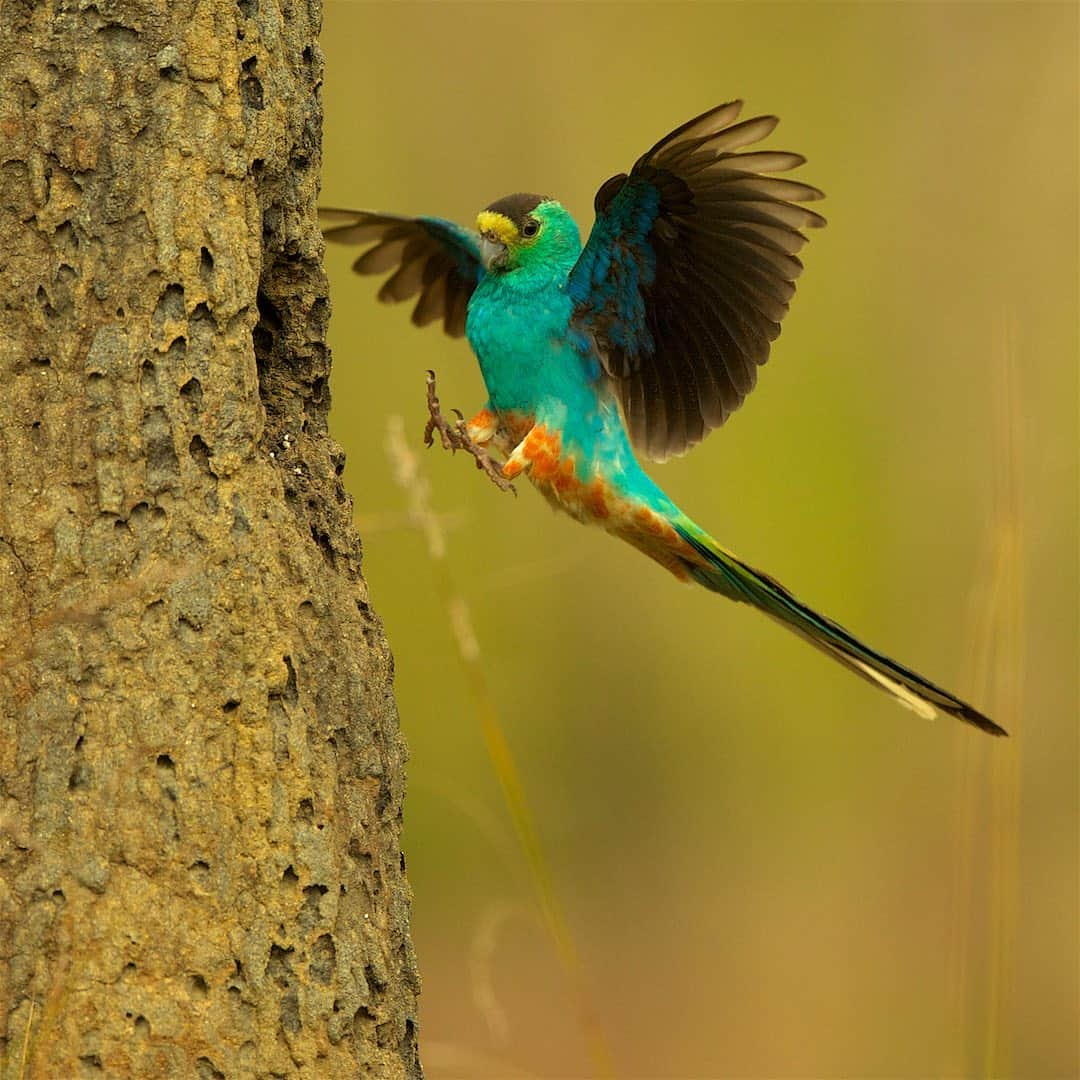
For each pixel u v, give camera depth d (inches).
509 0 697.6
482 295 351.6
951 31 746.8
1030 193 740.0
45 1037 226.7
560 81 700.0
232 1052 230.5
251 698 237.6
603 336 343.3
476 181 685.9
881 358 721.6
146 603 236.4
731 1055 591.5
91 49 243.3
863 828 665.6
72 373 240.2
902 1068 582.6
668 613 683.4
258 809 235.5
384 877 251.0
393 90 687.1
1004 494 338.0
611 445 344.5
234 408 244.1
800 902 653.9
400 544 614.2
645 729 676.1
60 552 237.1
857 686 684.7
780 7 730.8
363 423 619.2
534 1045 591.5
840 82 743.1
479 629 636.1
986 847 623.8
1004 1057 328.2
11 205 241.8
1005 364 346.9
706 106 714.8
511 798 336.8
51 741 232.5
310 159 265.1
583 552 664.4
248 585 240.1
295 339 268.7
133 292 241.4
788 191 305.4
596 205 316.8
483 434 358.9
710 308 329.7
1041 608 689.0
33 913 229.0
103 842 230.8
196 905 231.8
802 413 702.5
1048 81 743.1
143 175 242.7
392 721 259.8
